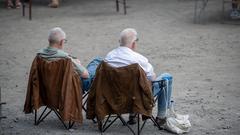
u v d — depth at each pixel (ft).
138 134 57.41
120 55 56.65
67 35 118.01
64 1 169.17
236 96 73.41
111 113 57.21
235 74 85.05
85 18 138.82
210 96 73.46
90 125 61.93
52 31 58.29
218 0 162.40
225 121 63.05
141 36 115.85
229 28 122.93
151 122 62.49
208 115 65.21
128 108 56.65
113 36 116.16
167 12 144.87
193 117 64.44
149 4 159.02
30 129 60.49
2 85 80.43
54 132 59.36
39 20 137.08
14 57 99.25
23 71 89.04
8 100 72.43
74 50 104.06
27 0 163.73
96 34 118.62
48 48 58.23
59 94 58.13
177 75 85.10
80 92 58.03
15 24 132.26
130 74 54.85
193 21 132.05
